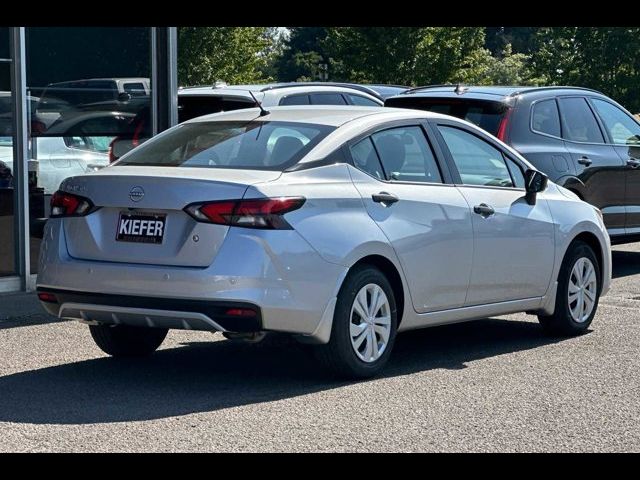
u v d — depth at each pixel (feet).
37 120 40.45
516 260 31.40
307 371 28.63
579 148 45.75
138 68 43.06
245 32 149.07
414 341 33.14
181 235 25.48
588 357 30.71
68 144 41.37
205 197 25.36
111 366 29.04
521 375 28.40
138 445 21.76
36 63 40.34
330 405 25.03
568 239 33.12
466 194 30.14
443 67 151.33
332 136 27.81
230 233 25.21
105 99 42.29
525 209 31.81
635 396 26.27
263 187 25.54
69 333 33.24
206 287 24.98
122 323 26.37
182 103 50.24
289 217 25.68
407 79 151.43
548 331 33.68
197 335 33.53
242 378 27.73
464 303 30.07
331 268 26.25
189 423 23.39
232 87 50.78
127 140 43.01
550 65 134.41
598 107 47.70
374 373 27.71
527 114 44.34
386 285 27.68
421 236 28.50
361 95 54.08
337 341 26.71
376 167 28.30
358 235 26.86
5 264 39.73
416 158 29.48
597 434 23.08
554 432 23.15
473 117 44.11
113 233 26.25
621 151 47.67
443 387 26.94
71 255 26.76
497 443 22.31
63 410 24.38
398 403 25.29
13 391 26.13
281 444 21.95
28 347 31.24
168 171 26.50
